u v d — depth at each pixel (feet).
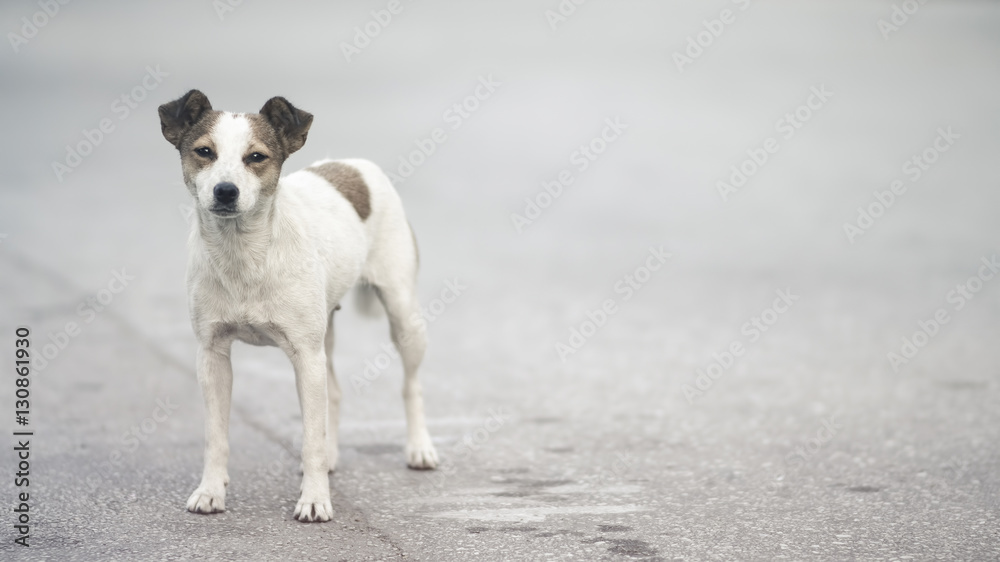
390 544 18.34
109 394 28.07
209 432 20.25
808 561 17.56
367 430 26.30
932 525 19.27
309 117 20.11
